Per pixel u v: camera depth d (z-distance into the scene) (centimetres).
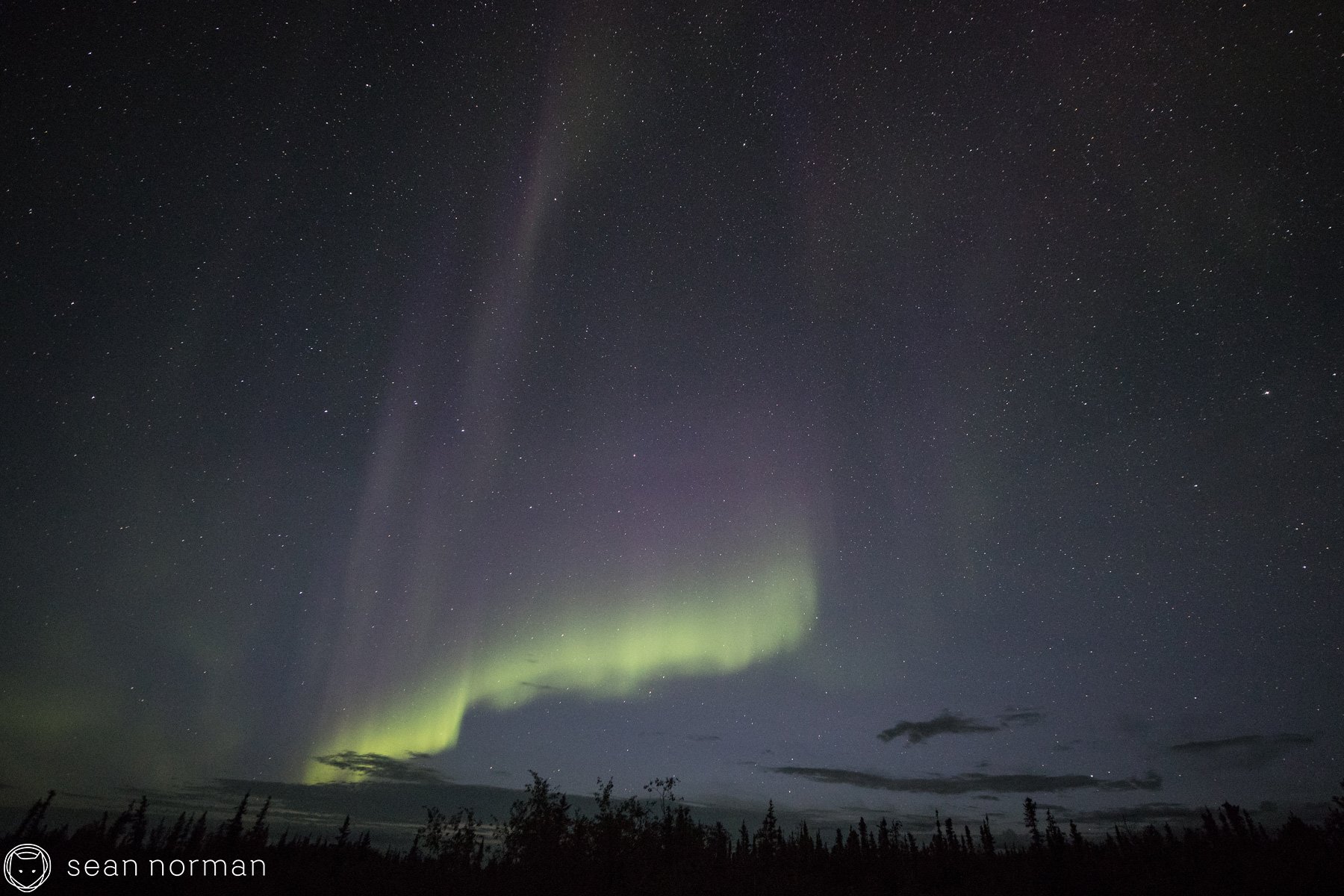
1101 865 3841
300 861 2117
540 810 1895
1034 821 4281
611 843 1877
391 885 1780
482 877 1773
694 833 2023
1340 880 2862
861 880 3450
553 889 1697
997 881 3709
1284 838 3522
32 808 3388
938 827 4481
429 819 1902
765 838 2858
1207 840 4066
